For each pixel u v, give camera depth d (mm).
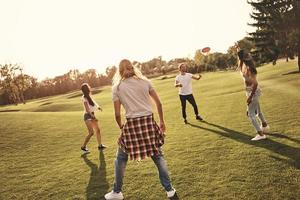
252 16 39188
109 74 127250
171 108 17438
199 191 5262
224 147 7605
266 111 11438
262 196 4844
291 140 7371
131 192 5594
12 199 6000
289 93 15750
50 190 6219
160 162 5098
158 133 5047
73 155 8930
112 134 11672
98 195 5676
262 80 27141
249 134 8570
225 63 85250
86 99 8953
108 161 7797
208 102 17438
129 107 5000
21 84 81062
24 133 12586
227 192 5102
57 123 14844
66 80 121250
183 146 8219
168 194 5109
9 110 42156
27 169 7961
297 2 35781
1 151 10156
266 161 6234
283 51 36594
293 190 4918
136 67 5211
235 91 21688
